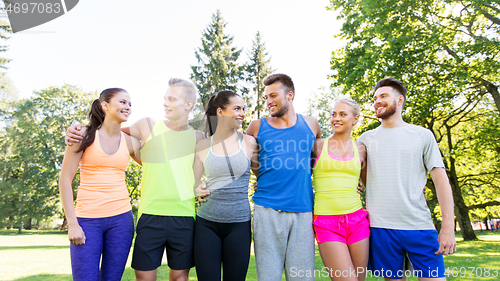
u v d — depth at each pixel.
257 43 20.89
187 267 2.05
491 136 11.62
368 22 10.45
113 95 1.93
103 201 1.94
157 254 2.00
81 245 1.86
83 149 1.92
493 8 9.55
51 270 6.08
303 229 2.09
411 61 10.00
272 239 2.08
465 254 8.02
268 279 2.03
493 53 9.87
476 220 35.12
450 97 11.12
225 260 2.05
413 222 2.07
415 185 2.13
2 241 13.24
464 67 10.17
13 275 5.58
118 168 2.03
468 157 13.20
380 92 2.25
